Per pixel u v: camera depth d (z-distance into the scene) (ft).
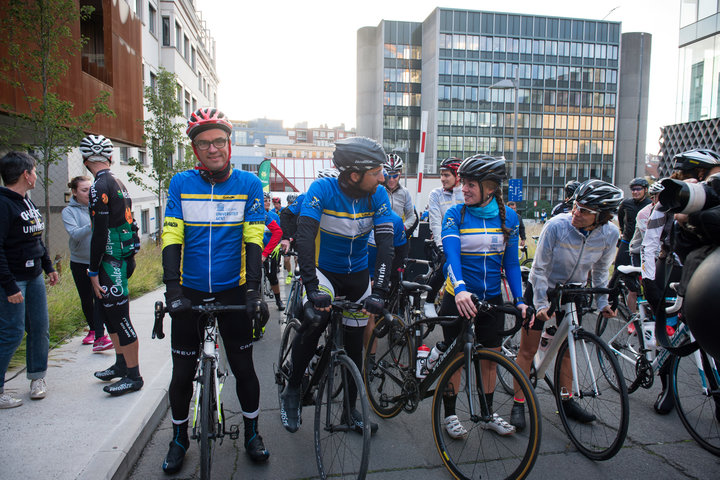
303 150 375.66
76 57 31.83
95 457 8.55
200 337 8.84
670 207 6.26
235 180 8.85
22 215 10.74
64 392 11.75
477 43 211.41
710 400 10.41
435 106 209.97
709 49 50.29
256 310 8.19
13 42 23.02
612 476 8.89
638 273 12.87
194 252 8.73
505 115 216.13
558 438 10.38
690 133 51.34
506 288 14.20
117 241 11.48
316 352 10.08
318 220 8.89
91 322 15.76
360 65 232.12
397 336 11.32
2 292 10.32
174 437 9.21
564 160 223.10
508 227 9.99
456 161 16.21
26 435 9.43
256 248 8.70
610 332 15.48
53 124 24.16
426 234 20.90
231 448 10.01
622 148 231.71
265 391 13.26
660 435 10.57
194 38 97.96
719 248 5.93
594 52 221.25
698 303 5.70
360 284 9.91
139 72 47.83
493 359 8.73
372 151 8.56
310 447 10.11
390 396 11.36
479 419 8.94
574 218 10.04
